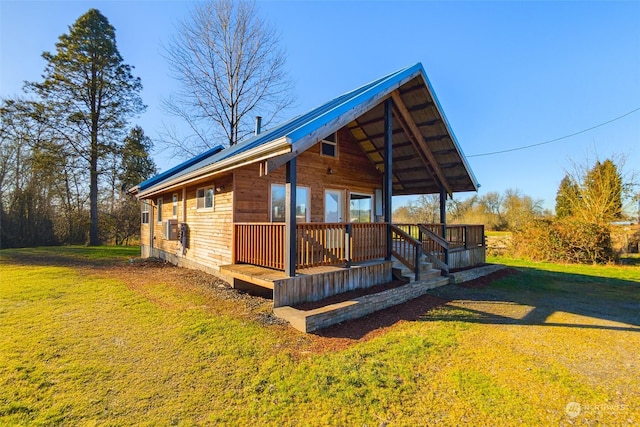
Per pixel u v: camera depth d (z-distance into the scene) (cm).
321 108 900
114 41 2098
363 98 612
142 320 500
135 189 1366
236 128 1977
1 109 1852
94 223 2092
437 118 827
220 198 829
